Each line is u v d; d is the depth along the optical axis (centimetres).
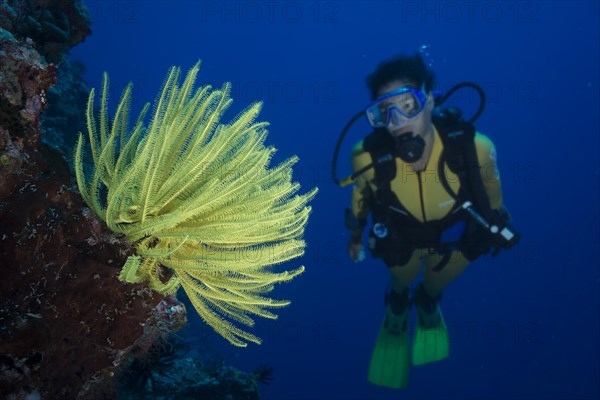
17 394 168
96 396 244
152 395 547
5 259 184
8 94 207
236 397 763
